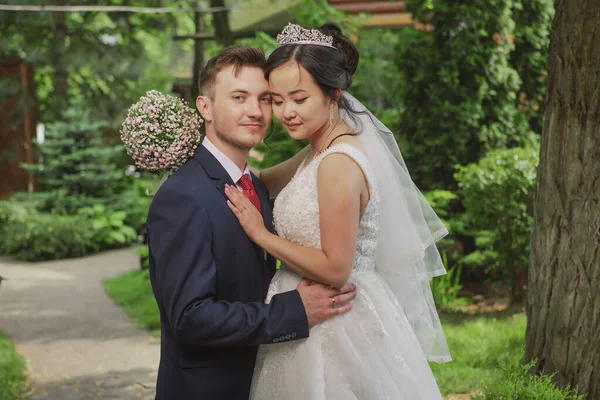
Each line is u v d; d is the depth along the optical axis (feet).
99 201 41.81
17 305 26.17
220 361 7.75
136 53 47.19
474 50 24.64
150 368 18.11
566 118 11.68
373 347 7.79
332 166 7.58
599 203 11.41
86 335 21.56
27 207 40.27
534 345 12.35
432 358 9.36
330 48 7.74
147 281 29.14
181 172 7.77
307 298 7.59
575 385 11.69
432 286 22.67
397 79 27.55
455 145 25.00
